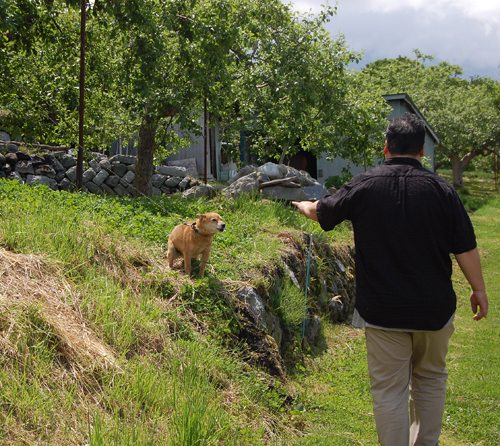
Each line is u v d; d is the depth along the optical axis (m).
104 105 10.27
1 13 6.47
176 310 4.13
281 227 7.77
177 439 2.64
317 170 21.50
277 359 4.66
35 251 3.94
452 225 2.48
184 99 8.41
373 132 12.38
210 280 4.80
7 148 10.35
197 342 3.90
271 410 3.84
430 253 2.47
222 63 8.27
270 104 10.23
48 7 7.61
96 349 3.18
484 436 3.97
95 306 3.61
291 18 11.30
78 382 2.89
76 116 9.77
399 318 2.45
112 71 9.48
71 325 3.29
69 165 11.10
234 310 4.66
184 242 4.87
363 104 11.54
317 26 11.21
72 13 8.91
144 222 6.16
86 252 4.34
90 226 4.94
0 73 8.41
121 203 7.42
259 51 10.92
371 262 2.55
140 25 7.63
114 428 2.56
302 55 10.42
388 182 2.58
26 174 10.14
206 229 4.76
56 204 5.71
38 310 3.14
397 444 2.49
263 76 10.43
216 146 17.88
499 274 12.26
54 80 9.02
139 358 3.32
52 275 3.77
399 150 2.71
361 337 7.02
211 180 16.33
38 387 2.63
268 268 5.67
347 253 9.24
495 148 35.22
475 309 2.59
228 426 3.02
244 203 8.70
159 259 5.21
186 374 3.34
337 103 11.10
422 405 2.67
